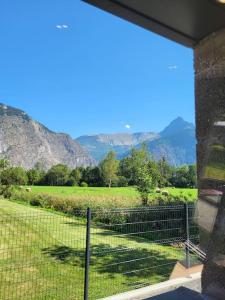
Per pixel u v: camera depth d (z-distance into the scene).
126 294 5.62
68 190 37.41
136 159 21.08
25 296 6.43
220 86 1.51
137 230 9.08
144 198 19.12
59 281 7.38
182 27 1.61
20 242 10.27
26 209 22.94
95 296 6.36
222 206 1.42
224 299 1.38
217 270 1.42
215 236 1.43
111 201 21.28
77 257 9.26
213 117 1.51
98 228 10.48
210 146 1.50
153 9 1.52
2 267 8.20
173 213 7.47
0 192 36.12
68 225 11.37
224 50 1.53
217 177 1.45
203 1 1.44
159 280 7.30
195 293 1.54
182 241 6.90
